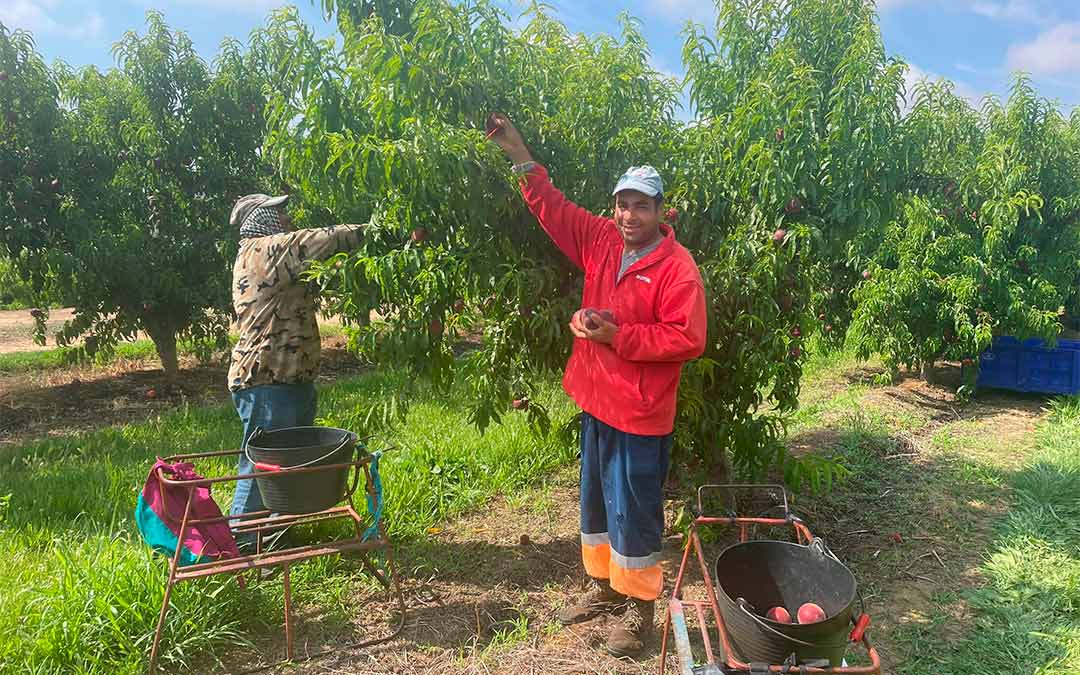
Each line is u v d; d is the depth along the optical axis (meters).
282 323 3.64
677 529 4.28
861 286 7.78
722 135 3.92
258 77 9.60
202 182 9.48
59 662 2.85
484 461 5.27
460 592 3.63
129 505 4.59
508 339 3.64
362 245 3.58
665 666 3.00
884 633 3.29
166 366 9.78
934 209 7.35
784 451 4.14
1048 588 3.58
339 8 3.79
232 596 3.29
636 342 2.70
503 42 3.44
